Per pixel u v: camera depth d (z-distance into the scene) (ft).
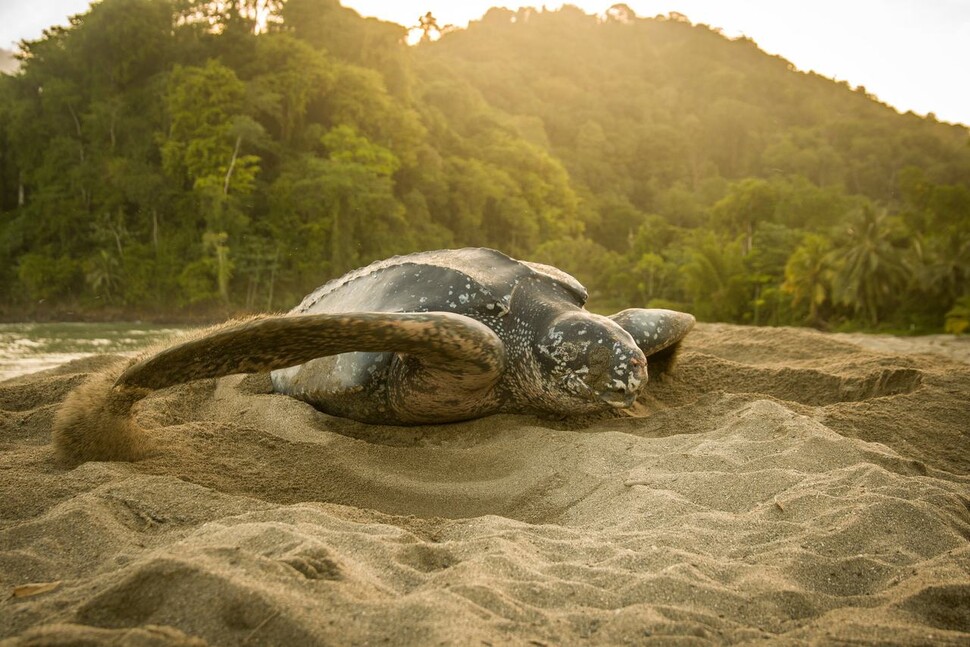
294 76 225.97
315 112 243.40
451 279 13.66
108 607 5.57
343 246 203.31
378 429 14.14
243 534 7.15
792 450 10.84
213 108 201.05
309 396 14.76
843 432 13.00
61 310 185.57
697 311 189.88
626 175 488.44
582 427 13.94
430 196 260.83
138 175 199.31
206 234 184.24
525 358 13.35
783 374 17.52
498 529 8.52
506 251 282.15
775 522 8.44
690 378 17.85
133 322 181.27
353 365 13.43
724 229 284.82
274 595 5.58
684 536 8.10
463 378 11.89
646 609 6.03
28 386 16.63
